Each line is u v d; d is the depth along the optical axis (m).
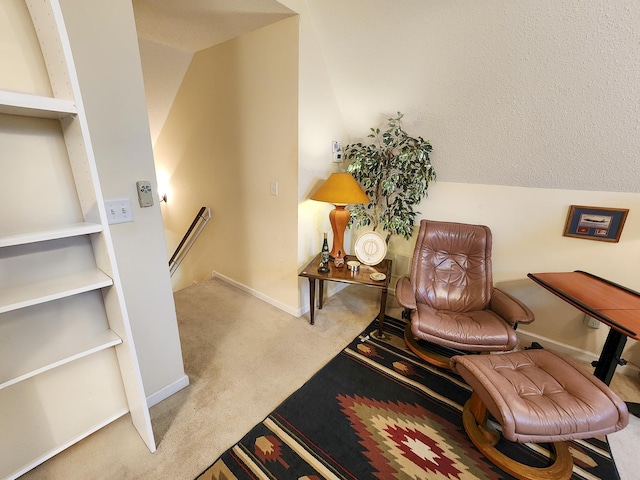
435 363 1.92
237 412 1.56
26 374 1.00
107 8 1.12
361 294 2.97
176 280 3.95
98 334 1.27
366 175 2.53
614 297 1.58
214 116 2.65
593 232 1.91
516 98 1.70
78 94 0.92
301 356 2.02
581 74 1.45
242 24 2.03
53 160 1.08
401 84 2.04
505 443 1.43
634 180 1.72
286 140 2.19
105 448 1.35
